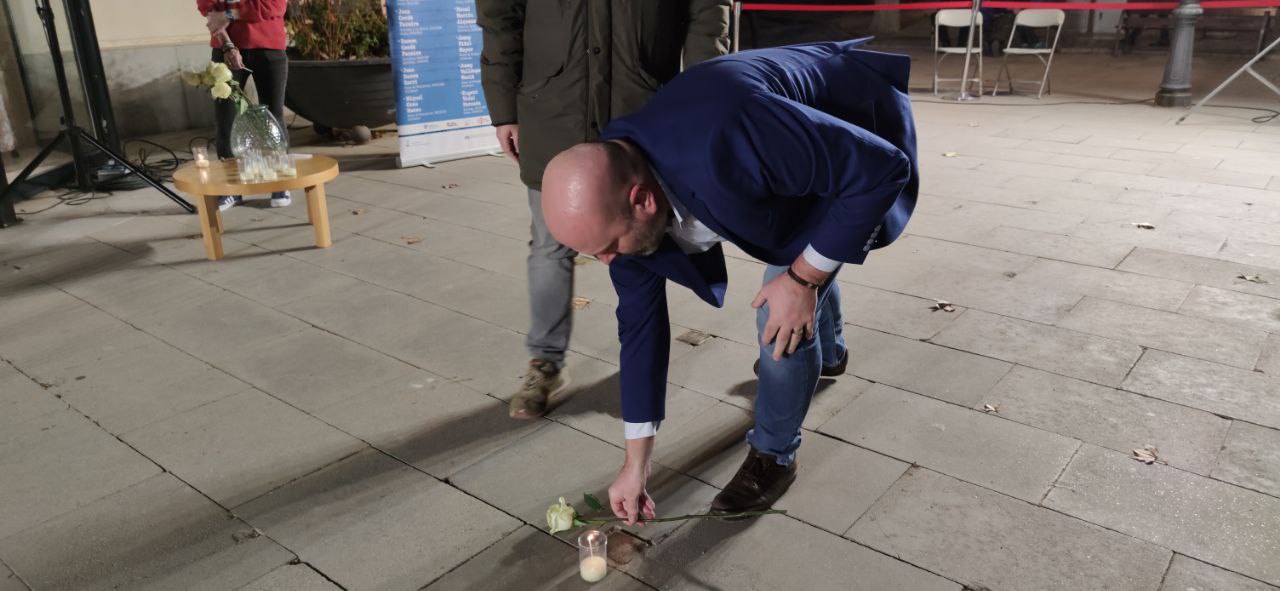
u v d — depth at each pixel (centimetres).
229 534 250
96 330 387
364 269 455
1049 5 909
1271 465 270
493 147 732
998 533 243
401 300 414
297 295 422
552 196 171
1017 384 322
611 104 285
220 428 305
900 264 443
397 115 671
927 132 762
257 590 228
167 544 246
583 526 248
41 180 604
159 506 263
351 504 262
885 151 183
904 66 222
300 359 355
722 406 313
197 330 384
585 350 359
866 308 391
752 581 227
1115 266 434
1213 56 1211
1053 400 311
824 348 315
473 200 584
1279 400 307
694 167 178
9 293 432
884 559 234
